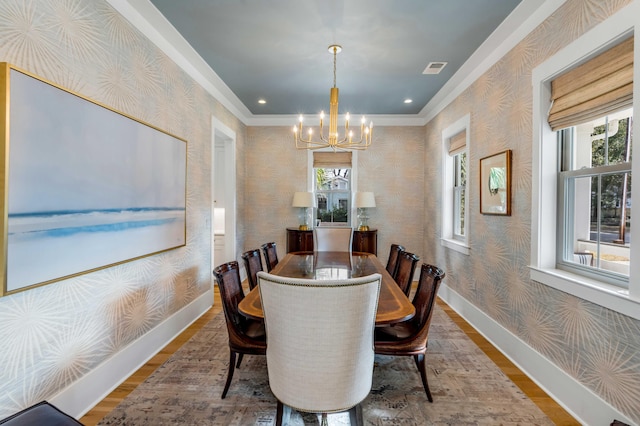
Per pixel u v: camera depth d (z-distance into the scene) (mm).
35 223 1540
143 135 2432
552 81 2244
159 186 2660
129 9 2314
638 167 1554
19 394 1521
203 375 2307
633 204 1581
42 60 1625
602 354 1747
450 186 4320
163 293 2797
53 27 1688
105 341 2082
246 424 1801
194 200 3412
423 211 5328
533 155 2359
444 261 4332
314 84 3840
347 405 1463
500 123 2855
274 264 3502
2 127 1383
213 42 2859
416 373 2357
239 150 5023
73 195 1766
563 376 2014
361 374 1482
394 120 5270
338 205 5531
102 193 1993
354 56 3117
